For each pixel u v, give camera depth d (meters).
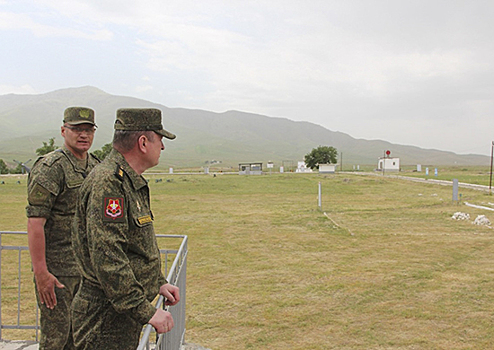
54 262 3.28
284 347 5.36
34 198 3.11
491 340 5.45
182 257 3.78
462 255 10.68
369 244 12.38
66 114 3.46
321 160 91.56
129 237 2.29
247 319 6.36
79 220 2.32
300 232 14.86
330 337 5.65
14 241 13.34
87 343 2.28
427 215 18.81
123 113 2.37
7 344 4.21
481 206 21.95
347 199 28.78
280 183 45.44
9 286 8.12
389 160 81.25
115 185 2.20
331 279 8.57
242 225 16.83
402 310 6.63
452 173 69.50
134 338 2.36
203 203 26.61
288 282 8.43
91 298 2.29
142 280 2.36
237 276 8.98
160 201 27.91
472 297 7.22
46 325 3.26
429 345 5.33
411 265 9.64
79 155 3.54
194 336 5.72
